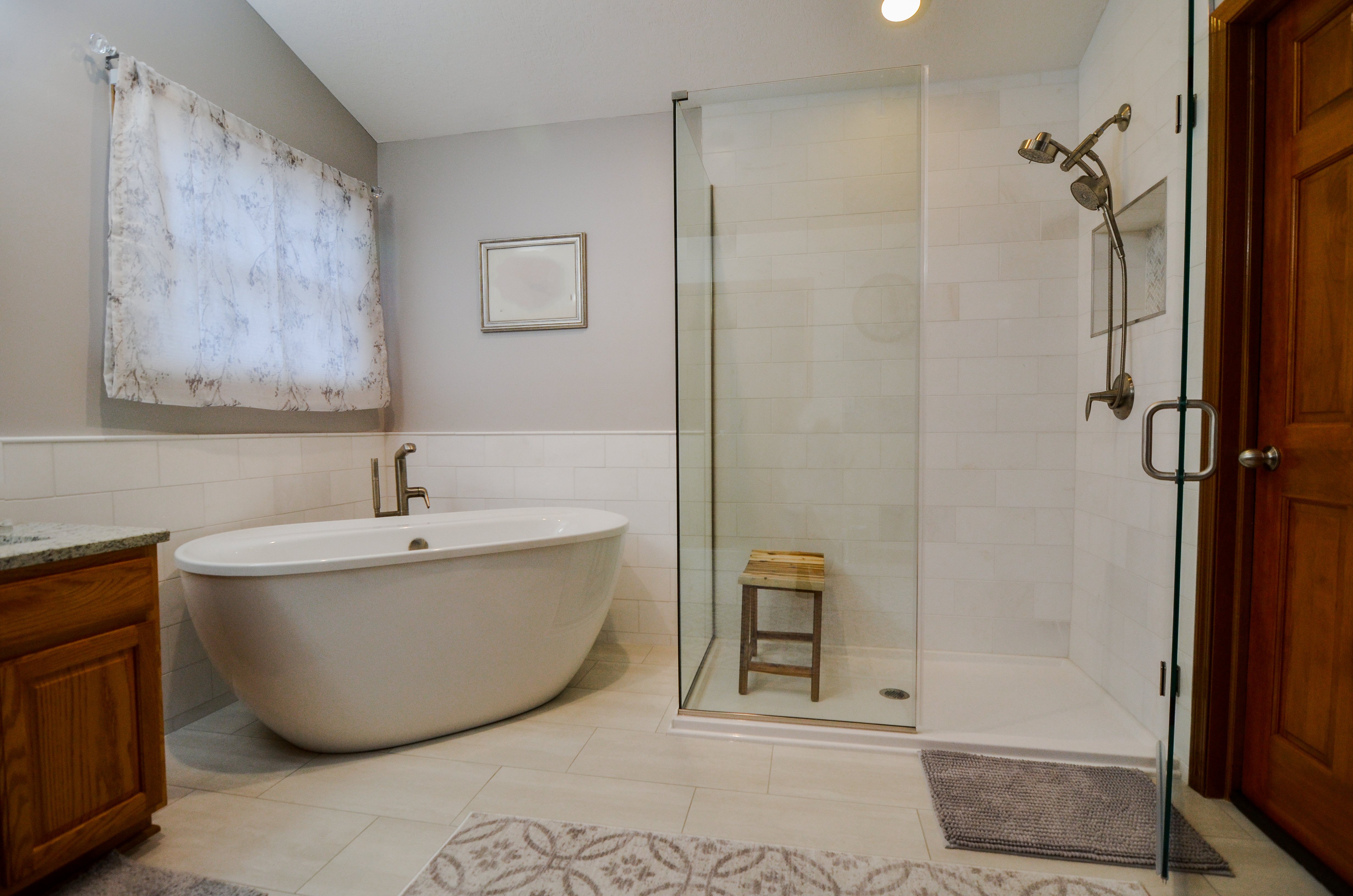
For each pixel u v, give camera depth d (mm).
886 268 2072
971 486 2535
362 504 2959
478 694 2016
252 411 2404
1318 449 1357
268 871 1388
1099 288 2268
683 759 1874
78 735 1324
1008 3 2199
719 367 2184
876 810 1617
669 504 2865
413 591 1836
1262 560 1524
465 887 1330
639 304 2869
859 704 2053
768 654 2129
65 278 1782
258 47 2404
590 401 2934
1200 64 1594
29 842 1227
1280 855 1412
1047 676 2430
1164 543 1803
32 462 1688
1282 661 1469
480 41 2510
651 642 2912
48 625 1267
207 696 2182
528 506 2998
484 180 3000
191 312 2062
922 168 2031
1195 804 1594
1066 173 2434
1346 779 1292
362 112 2881
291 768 1830
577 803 1642
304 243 2549
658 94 2730
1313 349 1379
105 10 1871
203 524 2174
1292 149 1424
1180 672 1660
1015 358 2488
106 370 1848
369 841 1494
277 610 1723
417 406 3094
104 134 1872
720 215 2166
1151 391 1898
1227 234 1532
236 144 2238
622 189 2871
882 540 2078
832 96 2084
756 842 1479
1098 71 2252
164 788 1514
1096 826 1520
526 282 2957
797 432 2133
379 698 1863
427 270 3062
